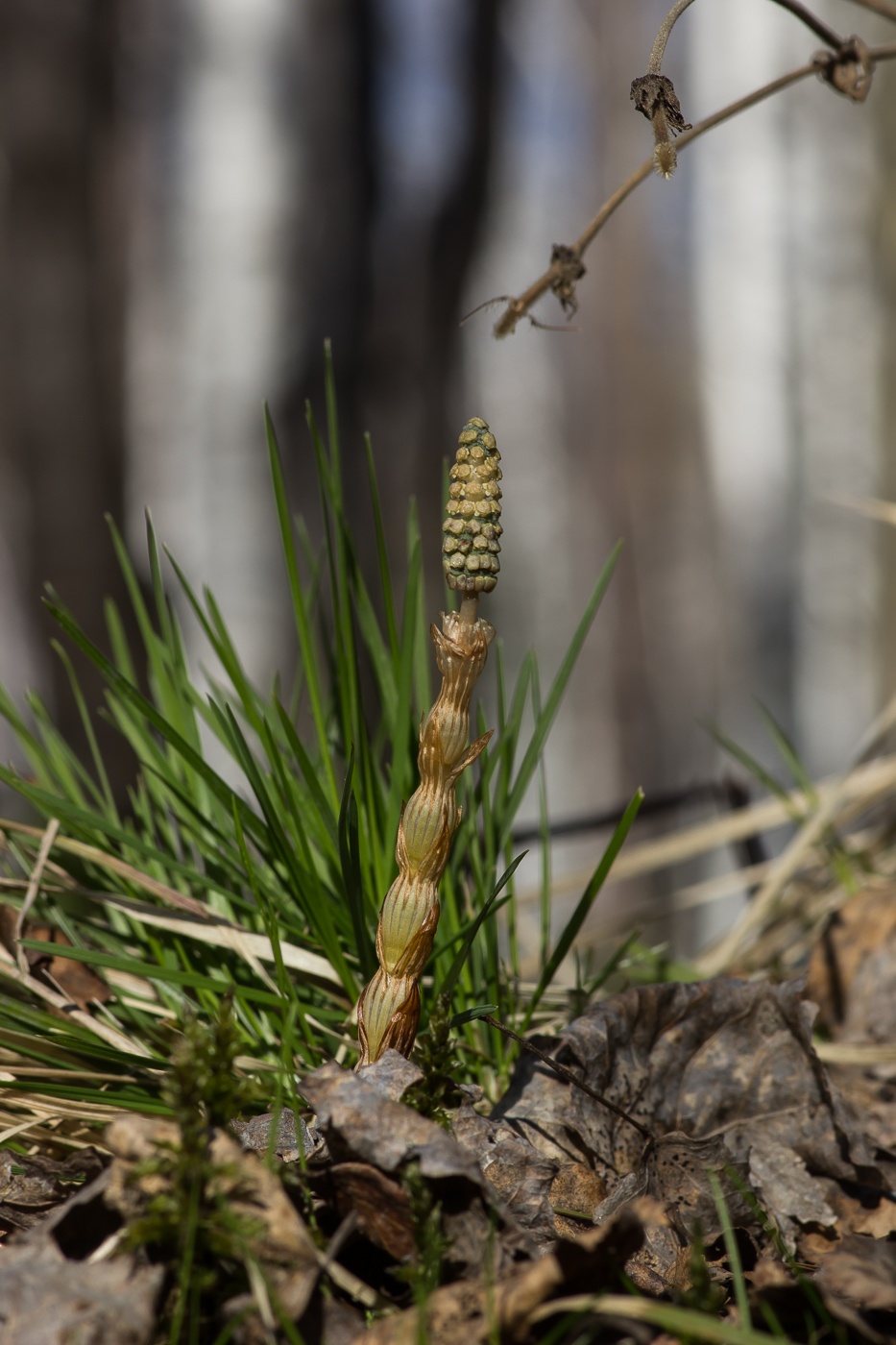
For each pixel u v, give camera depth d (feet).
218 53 5.14
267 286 5.20
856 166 10.35
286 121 5.15
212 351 5.23
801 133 10.32
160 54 5.27
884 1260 1.56
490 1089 1.72
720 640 12.37
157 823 1.90
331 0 5.15
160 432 5.40
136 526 5.40
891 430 10.72
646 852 2.45
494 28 6.62
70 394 5.26
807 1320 1.54
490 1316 1.49
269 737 1.72
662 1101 1.70
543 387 15.11
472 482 1.56
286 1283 1.52
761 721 11.18
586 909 1.69
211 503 5.22
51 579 5.19
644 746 13.17
